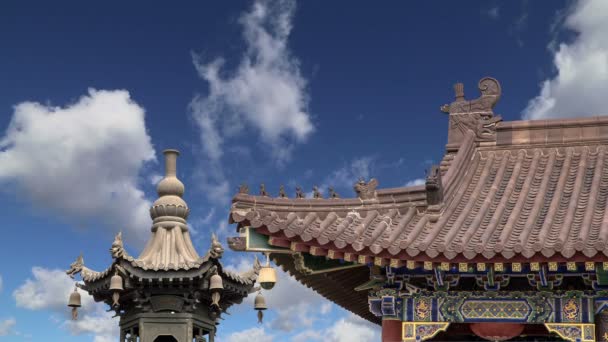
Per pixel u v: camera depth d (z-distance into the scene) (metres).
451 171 17.08
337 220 15.52
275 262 16.16
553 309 14.83
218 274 18.86
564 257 13.57
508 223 15.16
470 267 14.41
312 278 17.22
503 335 15.12
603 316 14.77
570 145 18.31
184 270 18.50
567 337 14.68
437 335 17.05
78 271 19.62
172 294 18.69
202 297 18.97
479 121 18.80
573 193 16.31
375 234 14.87
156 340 19.50
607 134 18.22
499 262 13.96
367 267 17.05
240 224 15.13
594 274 14.55
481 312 15.10
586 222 14.75
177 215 19.72
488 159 18.36
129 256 18.61
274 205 15.42
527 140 18.50
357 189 16.06
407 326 15.30
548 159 18.05
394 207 15.97
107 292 19.39
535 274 14.72
